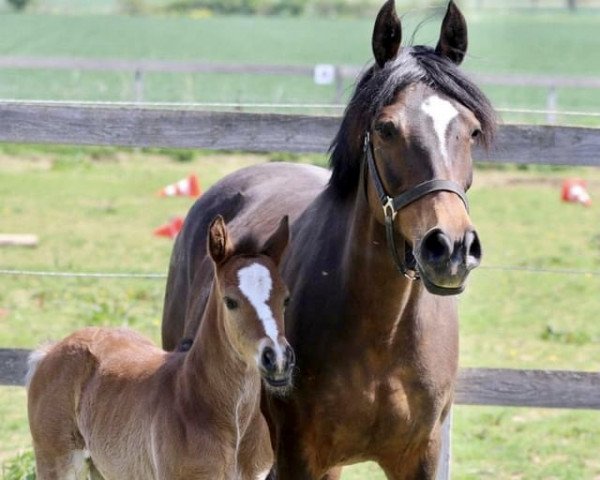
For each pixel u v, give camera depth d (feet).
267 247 18.90
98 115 24.03
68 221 58.13
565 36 229.86
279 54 169.58
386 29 18.39
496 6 376.68
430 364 18.85
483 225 60.54
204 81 118.21
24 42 176.45
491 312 44.14
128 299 42.91
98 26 221.66
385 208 17.56
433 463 19.54
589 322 42.88
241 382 19.02
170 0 323.16
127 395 20.44
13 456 28.14
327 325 18.95
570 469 28.89
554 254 53.98
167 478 19.20
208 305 19.13
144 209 61.98
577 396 24.16
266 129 24.12
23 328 39.06
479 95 17.94
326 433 19.25
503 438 31.27
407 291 18.25
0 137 24.04
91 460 22.35
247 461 19.80
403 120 17.29
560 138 23.71
